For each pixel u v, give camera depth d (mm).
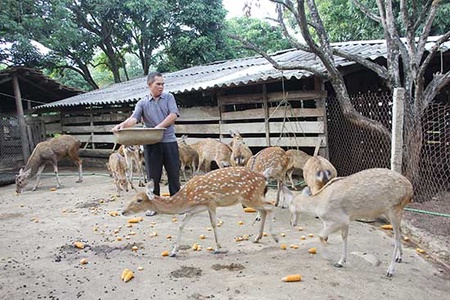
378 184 3689
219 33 22891
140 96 10250
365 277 3682
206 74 11430
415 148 6016
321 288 3469
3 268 4242
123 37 22625
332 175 5086
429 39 8469
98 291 3609
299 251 4379
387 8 6297
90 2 20406
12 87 14305
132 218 6004
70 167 13344
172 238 5012
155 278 3826
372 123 6371
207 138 9031
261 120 8805
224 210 6316
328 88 8383
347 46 9180
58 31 17734
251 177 4527
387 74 6340
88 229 5594
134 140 5301
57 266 4242
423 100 6121
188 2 22047
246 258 4238
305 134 7875
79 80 24594
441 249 4172
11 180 10336
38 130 14289
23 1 16500
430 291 3412
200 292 3490
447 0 12094
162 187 8305
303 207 4070
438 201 5914
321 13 16188
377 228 5148
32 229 5730
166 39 22828
